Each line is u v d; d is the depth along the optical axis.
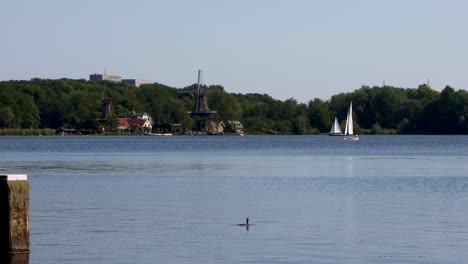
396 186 70.25
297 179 78.56
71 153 147.50
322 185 71.38
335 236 42.22
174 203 56.00
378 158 125.56
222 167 100.06
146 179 78.12
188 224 45.94
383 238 41.59
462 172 88.62
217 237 41.81
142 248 38.94
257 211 51.69
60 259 36.41
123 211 51.41
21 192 35.28
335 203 56.31
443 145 196.25
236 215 49.75
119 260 36.47
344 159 122.38
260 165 105.00
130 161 115.94
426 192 64.44
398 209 52.84
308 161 115.94
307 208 53.38
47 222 46.44
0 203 35.16
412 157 128.75
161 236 42.03
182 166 102.25
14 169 94.50
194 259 36.75
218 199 58.78
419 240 41.06
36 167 99.00
